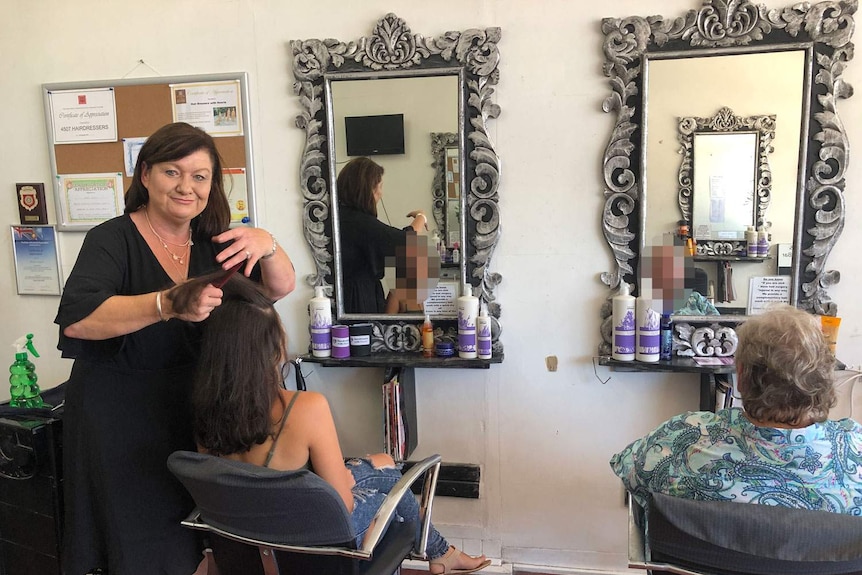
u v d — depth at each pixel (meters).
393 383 1.88
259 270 1.51
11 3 2.10
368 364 1.89
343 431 2.12
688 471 1.12
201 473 1.13
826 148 1.70
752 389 1.06
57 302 2.26
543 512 2.05
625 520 2.01
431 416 2.07
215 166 1.47
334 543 1.17
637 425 1.96
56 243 2.20
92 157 2.12
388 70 1.88
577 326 1.93
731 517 0.98
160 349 1.40
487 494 2.08
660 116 1.77
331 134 1.94
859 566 0.94
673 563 1.08
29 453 1.67
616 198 1.82
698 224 1.79
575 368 1.95
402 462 1.90
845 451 1.04
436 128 1.88
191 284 1.16
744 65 1.72
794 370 1.01
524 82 1.85
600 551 2.04
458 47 1.83
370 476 1.55
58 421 1.71
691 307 1.82
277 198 2.03
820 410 1.03
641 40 1.75
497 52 1.82
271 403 1.23
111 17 2.04
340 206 1.97
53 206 2.19
